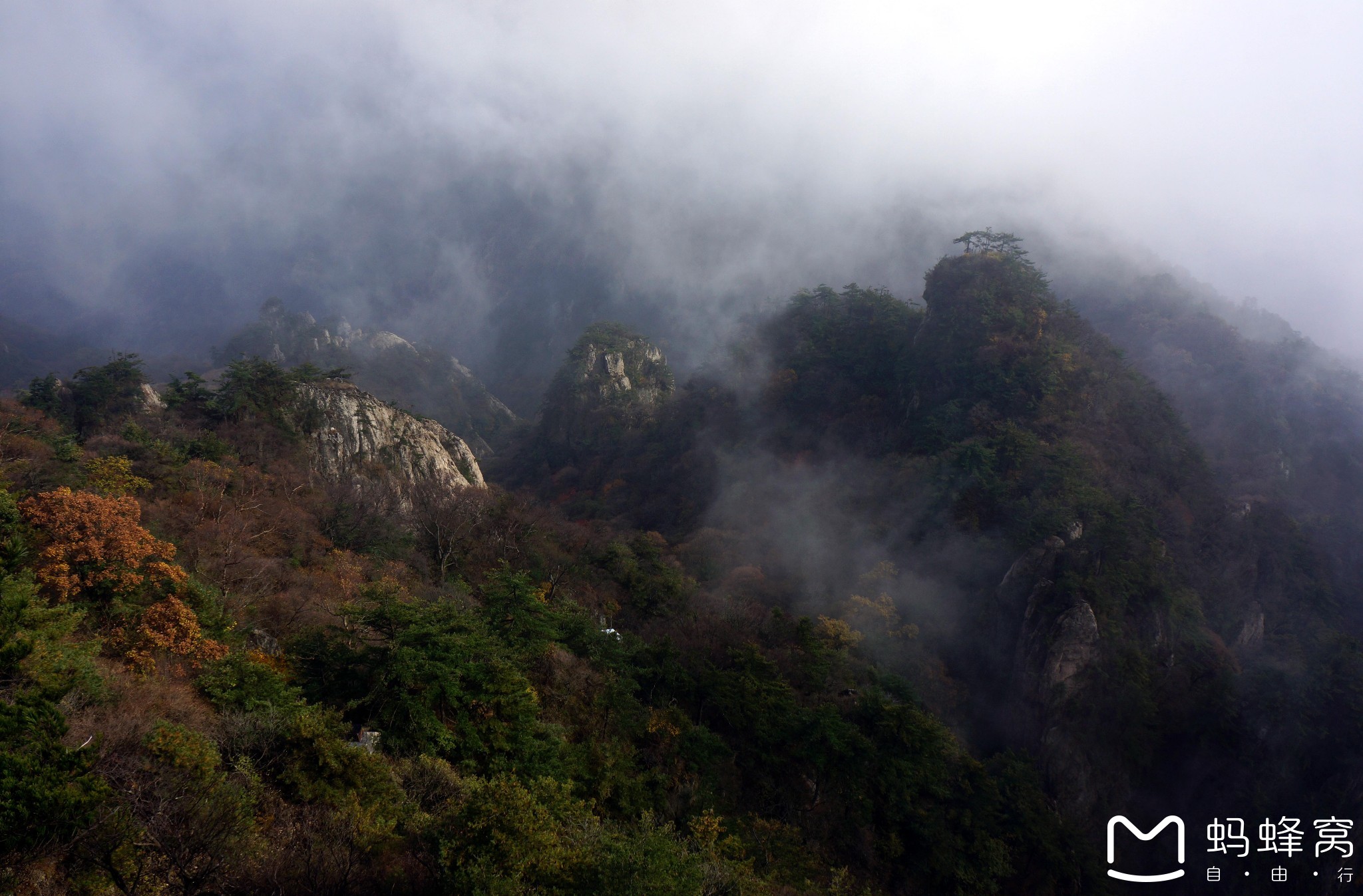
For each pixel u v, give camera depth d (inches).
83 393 2817.4
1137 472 3720.5
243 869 705.0
